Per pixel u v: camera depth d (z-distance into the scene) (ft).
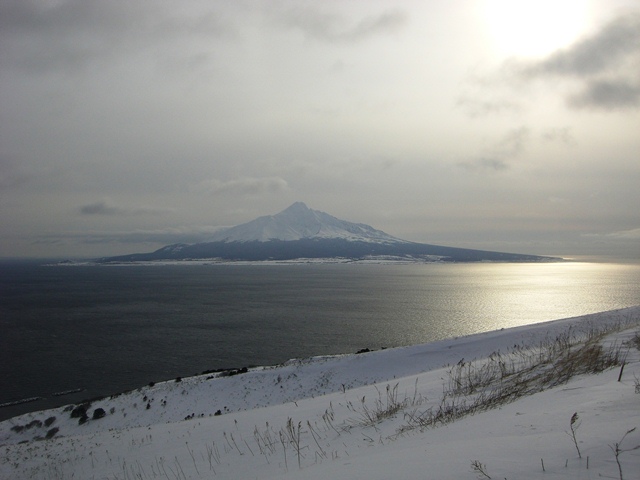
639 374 25.57
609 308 305.32
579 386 25.49
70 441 56.39
